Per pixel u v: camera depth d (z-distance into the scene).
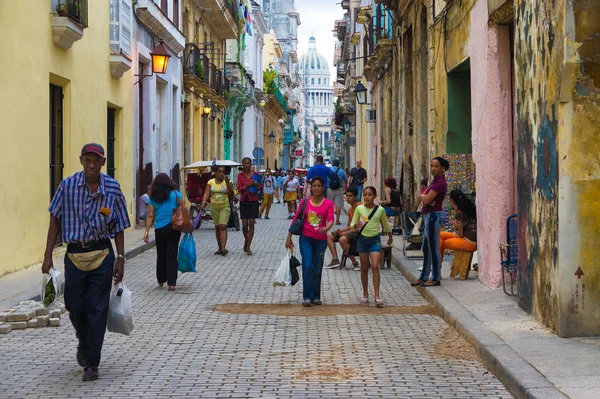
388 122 25.11
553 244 7.50
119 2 18.97
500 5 9.80
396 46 22.55
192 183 24.31
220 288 11.84
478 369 6.83
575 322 7.30
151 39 23.94
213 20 36.28
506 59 10.50
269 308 10.07
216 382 6.45
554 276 7.48
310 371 6.80
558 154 7.30
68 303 6.61
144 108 23.80
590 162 7.23
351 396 6.03
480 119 11.04
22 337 8.23
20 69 13.02
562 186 7.26
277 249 17.83
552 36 7.50
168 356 7.39
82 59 16.72
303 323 9.05
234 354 7.46
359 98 29.05
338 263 14.36
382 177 27.30
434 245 10.90
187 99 30.70
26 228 13.31
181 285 12.16
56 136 15.54
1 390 6.23
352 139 46.72
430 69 15.92
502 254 9.70
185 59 29.66
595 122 7.23
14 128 12.75
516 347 6.96
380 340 8.06
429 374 6.68
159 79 25.17
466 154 13.91
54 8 14.66
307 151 155.62
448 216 13.87
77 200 6.59
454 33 13.49
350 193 14.23
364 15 32.09
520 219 8.80
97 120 17.97
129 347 7.78
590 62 7.13
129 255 15.74
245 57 57.31
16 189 12.83
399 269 13.91
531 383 5.78
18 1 12.88
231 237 21.05
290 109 94.94
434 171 10.91
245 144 56.81
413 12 18.81
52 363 7.12
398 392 6.14
